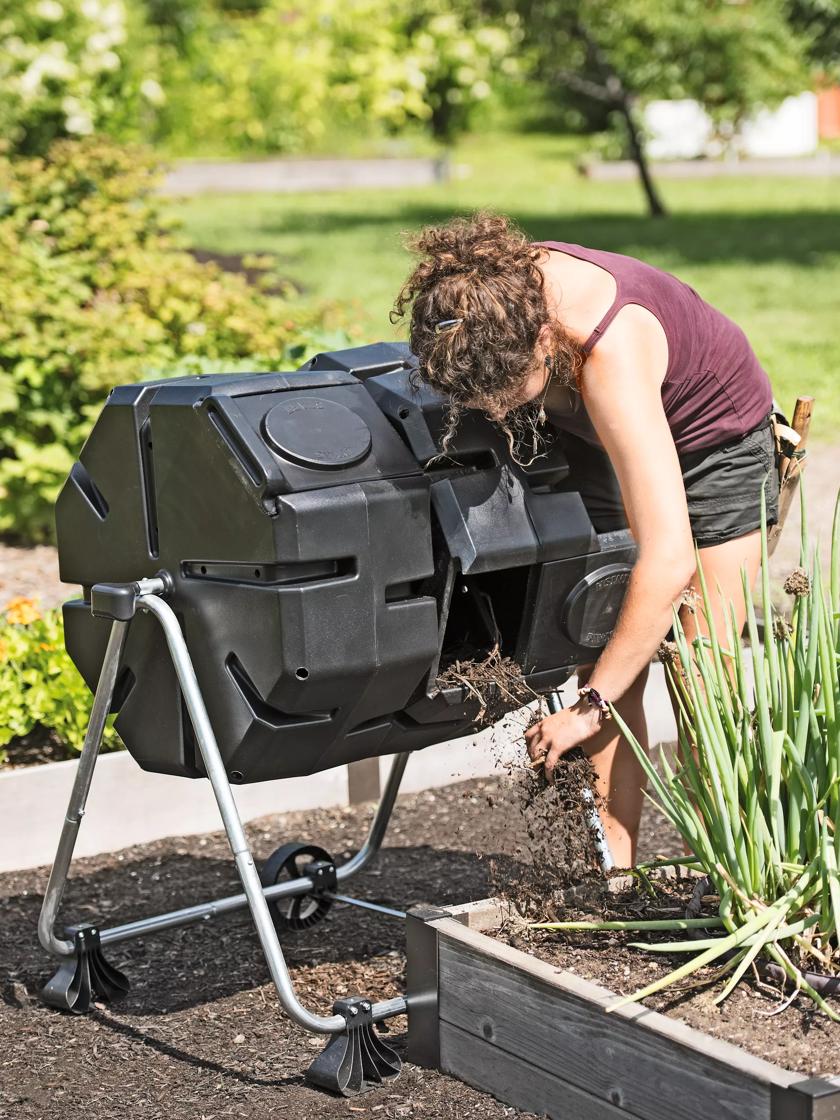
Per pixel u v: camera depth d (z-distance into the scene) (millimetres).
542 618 2830
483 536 2674
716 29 19203
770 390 3055
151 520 2717
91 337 6551
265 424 2520
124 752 3943
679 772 2678
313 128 27516
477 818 4137
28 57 10320
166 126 26156
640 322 2592
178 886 3723
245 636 2568
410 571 2619
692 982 2422
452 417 2566
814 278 14289
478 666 2826
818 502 6625
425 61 27922
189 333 6816
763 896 2463
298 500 2471
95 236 7324
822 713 2484
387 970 3232
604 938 2623
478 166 29375
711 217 20281
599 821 2941
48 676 4184
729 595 3012
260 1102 2656
